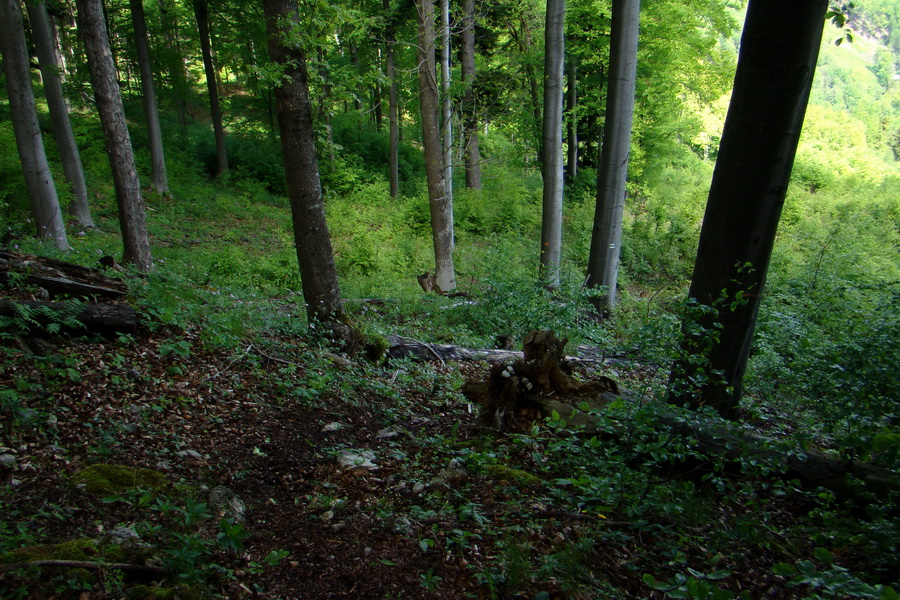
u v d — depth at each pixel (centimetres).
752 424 588
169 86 2858
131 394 489
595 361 888
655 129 2428
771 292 1172
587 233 2158
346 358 731
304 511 386
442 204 1448
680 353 388
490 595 301
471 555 338
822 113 3875
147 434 443
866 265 1400
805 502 425
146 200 2130
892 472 411
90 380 489
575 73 2369
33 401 436
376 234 1934
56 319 522
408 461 475
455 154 1611
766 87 442
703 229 511
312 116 716
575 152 2814
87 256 997
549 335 540
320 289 767
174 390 516
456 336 979
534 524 365
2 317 496
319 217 745
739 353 510
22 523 312
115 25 2561
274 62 664
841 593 209
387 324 1005
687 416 388
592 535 354
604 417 384
